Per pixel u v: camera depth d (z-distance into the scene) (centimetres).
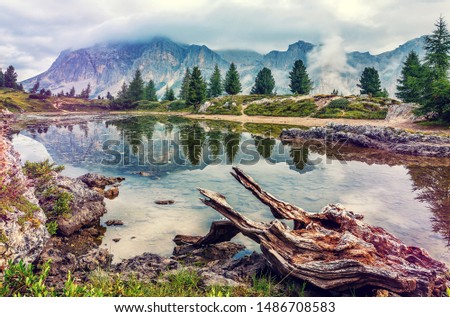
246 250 1309
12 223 1043
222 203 1244
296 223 1275
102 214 1664
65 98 15225
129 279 969
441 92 4647
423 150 3478
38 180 1642
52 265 1096
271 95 11500
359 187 2150
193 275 994
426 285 877
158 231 1486
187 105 12912
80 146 3925
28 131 5641
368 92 10525
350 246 988
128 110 13925
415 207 1736
